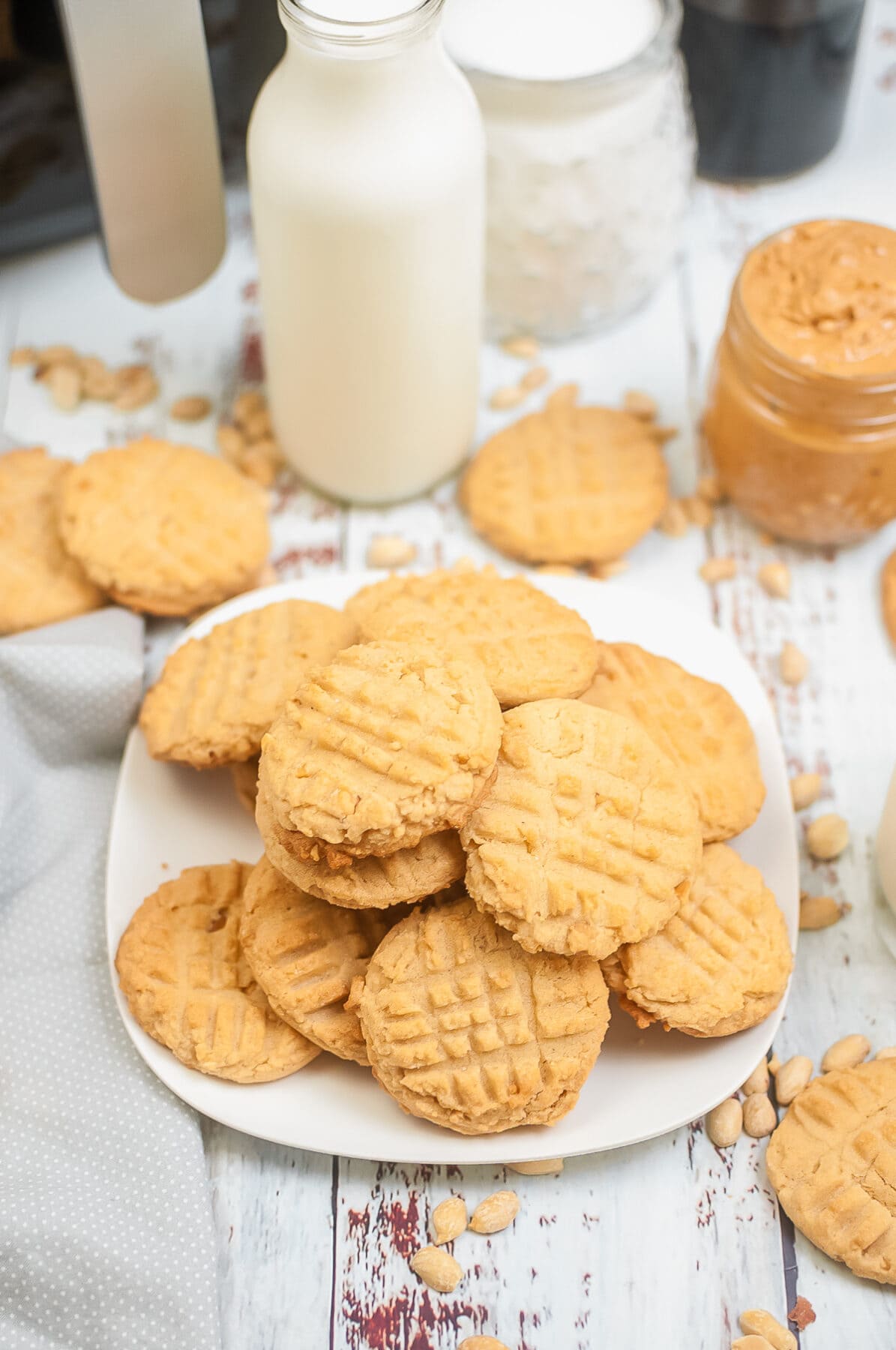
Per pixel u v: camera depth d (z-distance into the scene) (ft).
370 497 2.28
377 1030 1.75
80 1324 1.74
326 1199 1.83
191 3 1.96
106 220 2.08
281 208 1.99
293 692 1.90
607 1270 1.80
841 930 1.99
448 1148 1.76
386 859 1.75
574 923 1.73
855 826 2.06
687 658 2.06
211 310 2.46
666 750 1.92
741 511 2.29
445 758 1.71
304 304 2.07
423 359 2.12
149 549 2.10
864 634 2.20
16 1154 1.80
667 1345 1.77
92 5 1.91
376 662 1.81
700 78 2.43
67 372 2.37
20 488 2.20
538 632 1.94
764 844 1.92
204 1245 1.76
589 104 2.19
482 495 2.23
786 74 2.38
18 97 2.21
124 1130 1.81
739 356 2.12
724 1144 1.84
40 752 2.05
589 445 2.26
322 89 1.94
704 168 2.55
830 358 2.05
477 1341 1.76
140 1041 1.82
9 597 2.11
